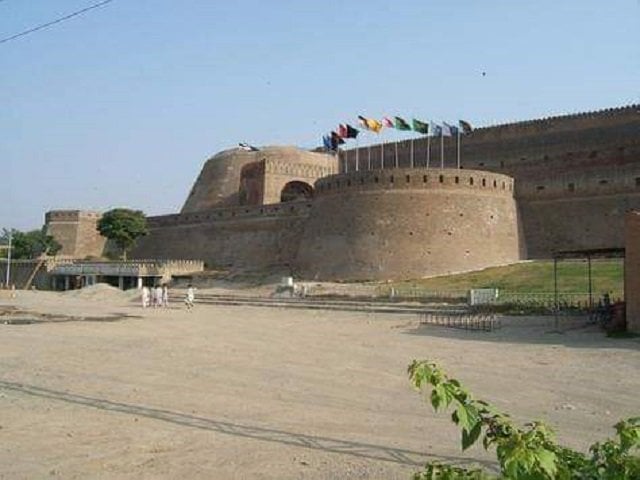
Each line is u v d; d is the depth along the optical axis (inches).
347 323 1289.4
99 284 2490.2
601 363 701.3
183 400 505.7
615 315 992.9
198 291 2261.3
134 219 3110.2
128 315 1483.8
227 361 737.6
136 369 669.3
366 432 402.6
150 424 421.1
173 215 3139.8
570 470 144.4
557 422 432.5
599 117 2501.2
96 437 386.6
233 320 1374.3
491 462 333.7
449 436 392.2
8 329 1116.5
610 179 2087.8
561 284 1574.8
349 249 2193.7
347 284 2012.8
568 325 1075.3
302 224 2573.8
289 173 3090.6
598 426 421.7
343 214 2252.7
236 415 451.2
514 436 143.9
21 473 315.3
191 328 1171.9
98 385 569.6
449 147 2945.4
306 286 2003.0
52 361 722.8
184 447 365.7
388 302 1605.6
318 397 523.5
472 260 2085.4
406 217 2130.9
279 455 348.8
